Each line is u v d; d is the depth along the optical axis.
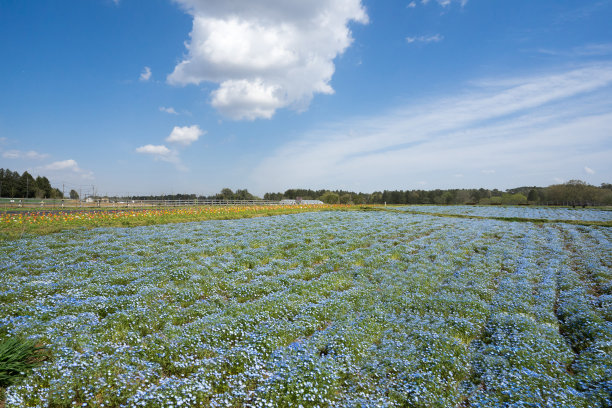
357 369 10.12
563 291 18.22
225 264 21.03
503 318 13.86
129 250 23.92
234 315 13.41
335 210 66.50
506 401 8.38
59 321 11.50
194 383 8.72
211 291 16.47
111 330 11.45
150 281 16.78
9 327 10.66
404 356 10.60
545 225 49.78
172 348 10.46
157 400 7.85
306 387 8.66
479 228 44.84
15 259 20.22
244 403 8.27
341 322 13.15
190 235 30.88
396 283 18.62
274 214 55.09
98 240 26.97
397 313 14.89
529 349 10.96
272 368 9.73
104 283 16.44
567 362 10.65
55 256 21.36
